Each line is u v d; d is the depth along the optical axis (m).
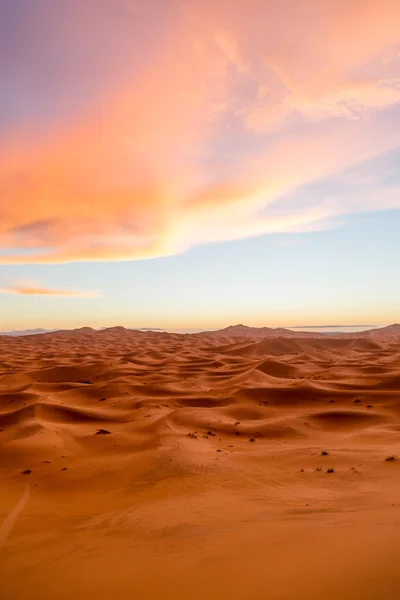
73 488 22.05
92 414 46.25
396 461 24.20
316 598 5.48
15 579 9.05
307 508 14.30
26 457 28.91
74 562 9.69
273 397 56.50
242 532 10.75
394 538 7.83
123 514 15.22
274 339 168.88
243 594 6.08
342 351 159.75
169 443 30.80
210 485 20.58
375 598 5.28
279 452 28.33
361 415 43.28
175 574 7.66
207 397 57.75
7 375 90.19
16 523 15.48
